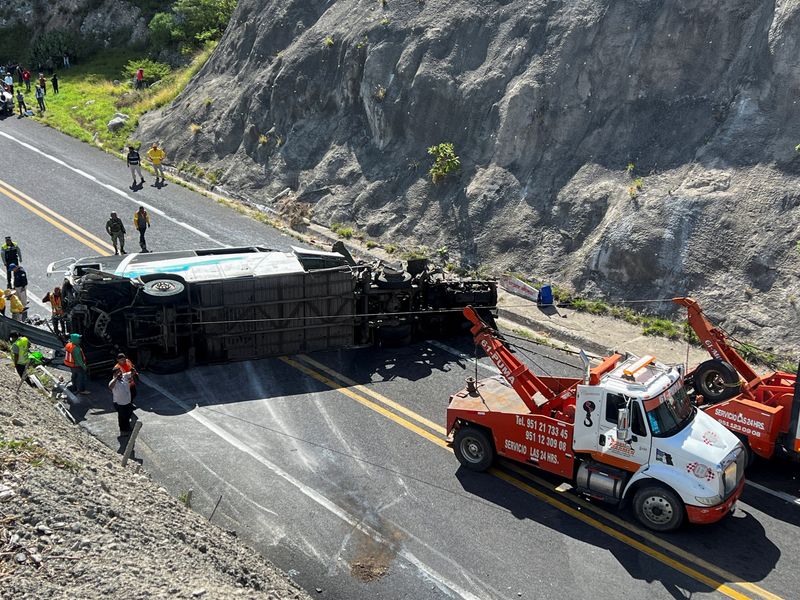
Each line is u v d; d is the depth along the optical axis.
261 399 17.38
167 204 28.06
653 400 13.11
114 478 12.34
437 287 20.11
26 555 9.77
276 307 18.92
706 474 12.70
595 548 12.88
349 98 28.73
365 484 14.49
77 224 26.00
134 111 36.41
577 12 24.88
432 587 12.06
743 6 22.16
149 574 9.88
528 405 14.54
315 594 11.87
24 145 33.06
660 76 23.12
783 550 12.79
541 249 22.89
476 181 24.69
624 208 21.81
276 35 32.22
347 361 19.16
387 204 26.00
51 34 45.28
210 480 14.51
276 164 29.22
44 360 18.34
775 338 18.73
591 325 20.56
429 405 17.14
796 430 14.17
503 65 25.56
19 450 11.71
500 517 13.63
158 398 17.34
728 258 20.12
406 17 28.20
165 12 43.91
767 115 21.22
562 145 24.00
